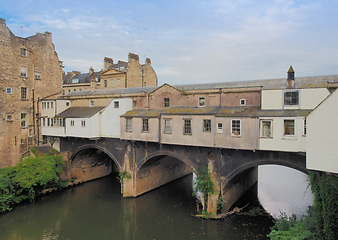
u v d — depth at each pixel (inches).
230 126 837.8
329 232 517.7
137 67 1804.9
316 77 804.6
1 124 1251.2
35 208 1074.7
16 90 1315.2
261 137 783.7
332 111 514.3
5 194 1026.7
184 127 938.7
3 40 1253.1
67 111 1336.1
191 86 1075.3
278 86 811.4
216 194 916.0
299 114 729.6
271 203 1089.4
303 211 991.0
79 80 2319.1
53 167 1226.6
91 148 1370.6
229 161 893.2
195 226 889.5
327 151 519.2
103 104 1254.3
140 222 936.9
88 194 1239.5
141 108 1128.8
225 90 923.4
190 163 978.7
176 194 1245.7
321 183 552.1
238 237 805.2
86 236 860.0
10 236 854.5
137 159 1142.3
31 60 1391.5
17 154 1317.7
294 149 737.0
